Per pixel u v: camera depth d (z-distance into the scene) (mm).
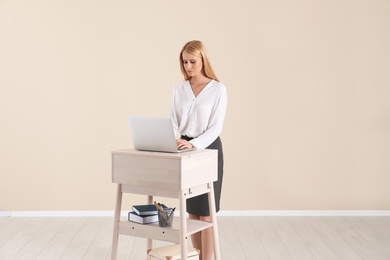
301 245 3977
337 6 4797
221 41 4836
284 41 4816
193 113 3074
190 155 2592
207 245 3094
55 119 4867
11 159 4879
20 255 3695
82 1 4812
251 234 4277
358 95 4836
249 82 4844
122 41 4836
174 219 2852
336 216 4887
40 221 4691
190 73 3035
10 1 4805
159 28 4836
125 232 2746
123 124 4875
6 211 4883
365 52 4809
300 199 4902
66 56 4836
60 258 3639
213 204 2828
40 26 4820
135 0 4820
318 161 4879
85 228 4453
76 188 4895
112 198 4898
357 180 4887
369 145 4863
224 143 4879
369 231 4371
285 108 4852
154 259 2844
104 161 4891
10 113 4855
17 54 4828
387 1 4781
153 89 4863
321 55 4820
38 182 4891
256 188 4895
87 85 4852
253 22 4820
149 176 2627
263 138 4871
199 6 4824
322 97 4840
